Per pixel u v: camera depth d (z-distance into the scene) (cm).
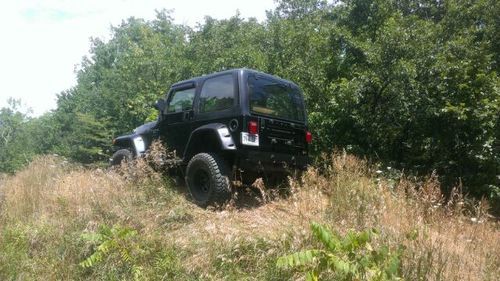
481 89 759
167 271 399
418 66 792
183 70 1248
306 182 560
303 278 344
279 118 591
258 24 1383
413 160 842
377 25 1086
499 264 407
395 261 310
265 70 1002
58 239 494
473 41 970
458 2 1005
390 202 479
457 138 759
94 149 1380
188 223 505
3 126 4344
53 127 2367
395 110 813
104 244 424
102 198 557
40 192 662
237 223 478
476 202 688
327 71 1028
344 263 305
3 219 584
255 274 377
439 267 347
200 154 568
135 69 1416
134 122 1403
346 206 479
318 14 1273
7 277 432
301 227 416
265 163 559
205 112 593
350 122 906
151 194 573
